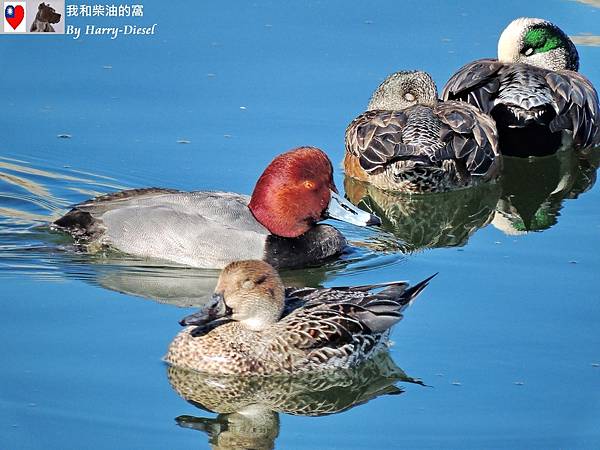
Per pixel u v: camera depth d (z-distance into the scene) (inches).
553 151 799.1
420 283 564.1
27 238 642.2
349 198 738.2
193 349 524.7
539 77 795.4
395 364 534.9
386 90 782.5
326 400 518.9
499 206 733.9
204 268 617.0
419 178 725.3
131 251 625.9
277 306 531.2
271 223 632.4
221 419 492.1
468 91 800.9
